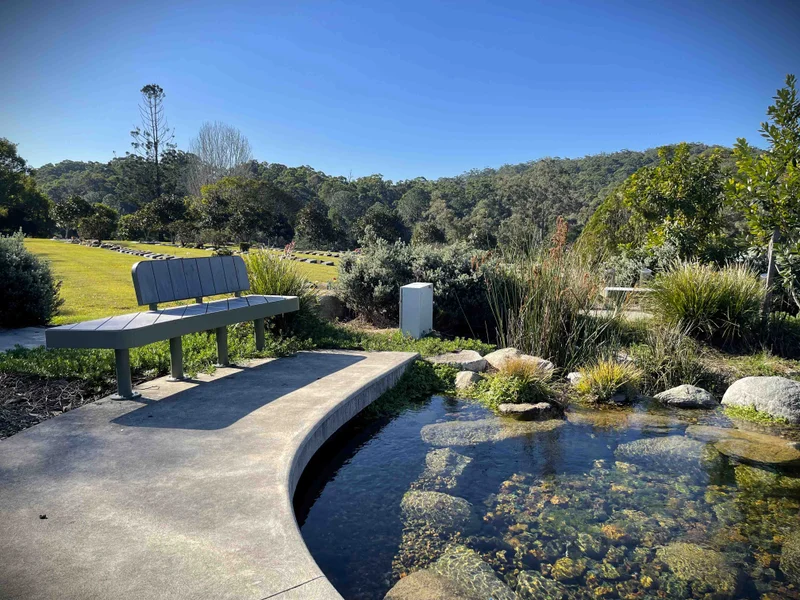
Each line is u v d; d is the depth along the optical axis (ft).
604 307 21.59
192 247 94.07
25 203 130.41
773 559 8.23
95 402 12.08
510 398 15.92
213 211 109.40
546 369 17.30
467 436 13.46
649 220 43.57
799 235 21.67
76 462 8.89
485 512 9.58
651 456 12.38
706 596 7.32
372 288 24.88
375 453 12.30
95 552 6.31
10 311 21.52
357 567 7.76
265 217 116.88
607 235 53.01
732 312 21.22
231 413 11.43
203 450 9.40
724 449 12.84
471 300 23.25
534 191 149.28
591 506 9.87
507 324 21.47
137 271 13.30
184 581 5.78
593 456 12.35
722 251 35.09
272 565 6.10
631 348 20.21
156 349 16.21
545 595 7.22
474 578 7.45
